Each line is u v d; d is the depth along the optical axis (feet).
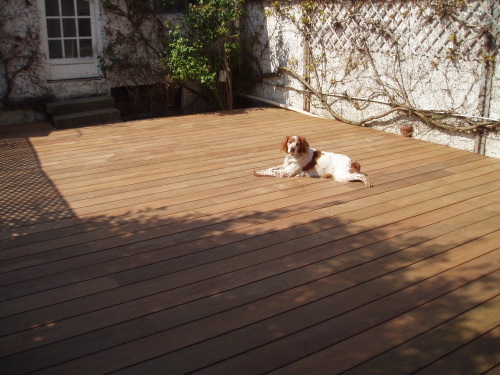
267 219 13.00
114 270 10.23
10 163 18.17
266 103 31.35
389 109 23.25
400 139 22.00
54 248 11.22
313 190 15.29
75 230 12.22
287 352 7.70
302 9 26.76
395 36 22.08
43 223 12.65
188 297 9.24
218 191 15.14
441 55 20.40
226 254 11.00
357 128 24.38
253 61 31.81
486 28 18.52
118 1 28.73
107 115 27.04
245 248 11.30
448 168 17.66
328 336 8.11
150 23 30.04
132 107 31.35
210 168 17.48
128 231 12.19
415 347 7.87
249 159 18.67
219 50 29.99
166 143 21.18
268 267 10.43
